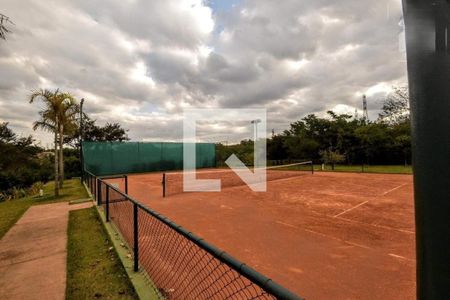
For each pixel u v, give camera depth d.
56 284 3.47
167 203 9.45
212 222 6.71
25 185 18.44
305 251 4.65
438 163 0.67
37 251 4.68
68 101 13.30
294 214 7.44
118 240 4.91
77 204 9.13
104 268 3.90
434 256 0.68
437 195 0.67
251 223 6.55
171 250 4.46
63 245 4.96
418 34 0.74
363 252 4.57
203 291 3.13
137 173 25.00
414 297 3.16
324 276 3.73
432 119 0.69
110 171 23.86
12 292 3.30
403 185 13.10
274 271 3.91
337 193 11.01
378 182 14.47
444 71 0.68
